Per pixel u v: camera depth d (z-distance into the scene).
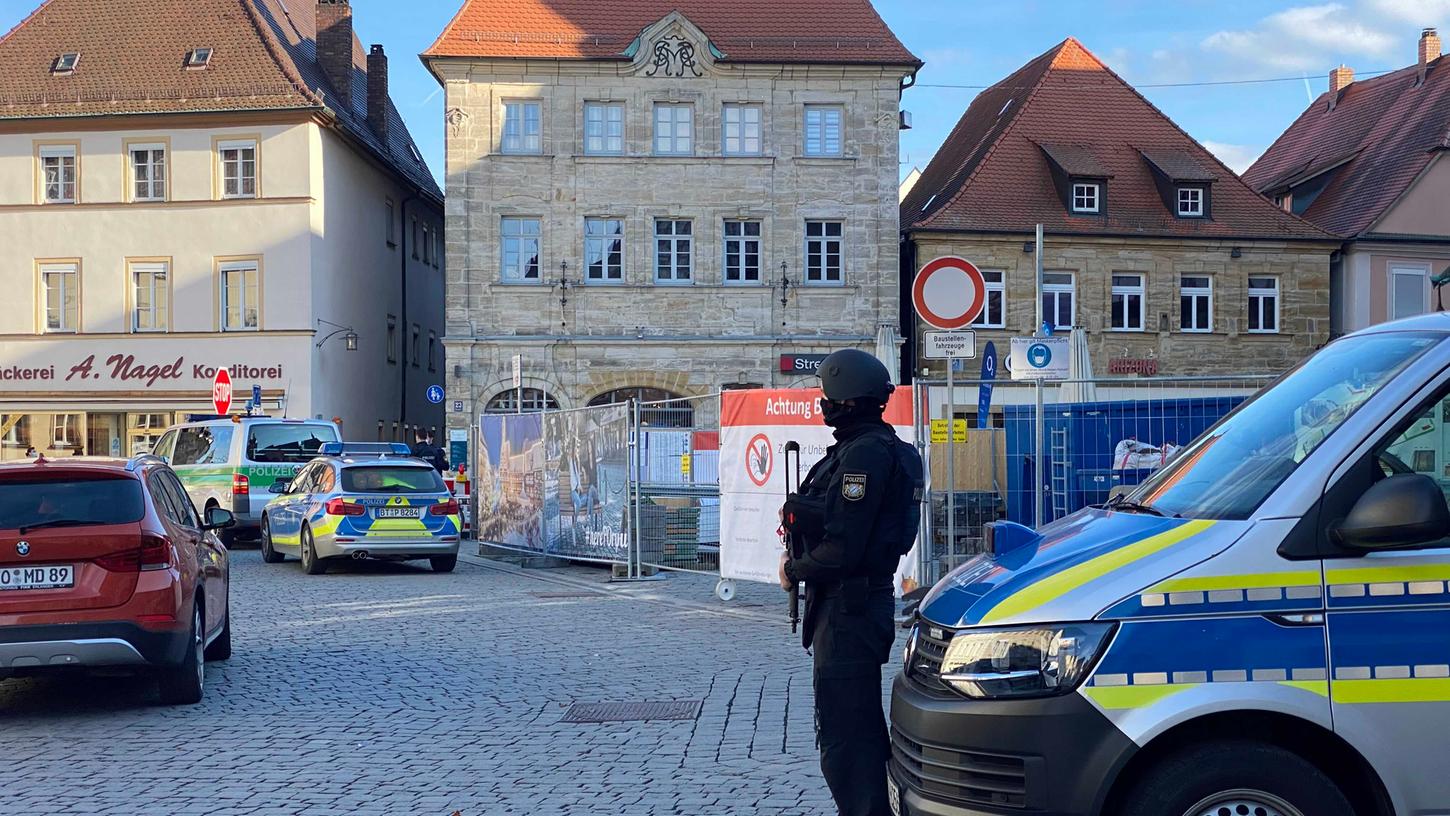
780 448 15.14
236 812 7.10
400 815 6.98
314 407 40.44
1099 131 44.41
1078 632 4.70
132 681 11.45
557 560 22.11
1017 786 4.70
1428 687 4.58
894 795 5.28
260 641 13.46
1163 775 4.60
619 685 10.77
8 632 9.38
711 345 39.84
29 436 41.09
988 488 14.28
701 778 7.66
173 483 11.39
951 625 5.01
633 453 19.16
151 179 40.94
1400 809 4.55
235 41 41.88
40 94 41.19
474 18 40.00
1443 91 46.31
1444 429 4.80
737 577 15.95
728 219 40.12
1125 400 14.21
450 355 39.34
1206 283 42.66
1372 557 4.66
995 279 41.59
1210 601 4.67
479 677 11.22
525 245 39.84
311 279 40.34
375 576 20.69
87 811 7.17
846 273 40.19
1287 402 5.48
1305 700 4.56
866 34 40.47
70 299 41.09
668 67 39.72
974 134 49.66
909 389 14.10
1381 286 43.69
